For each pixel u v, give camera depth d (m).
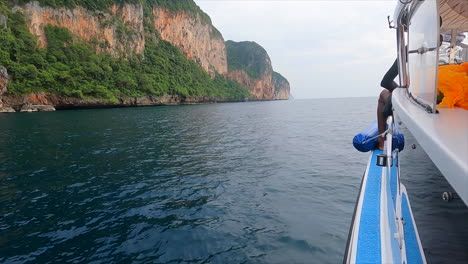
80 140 19.64
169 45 118.38
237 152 15.21
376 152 4.29
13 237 6.32
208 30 156.75
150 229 6.58
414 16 2.61
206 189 9.19
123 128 27.06
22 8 64.75
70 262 5.38
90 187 9.62
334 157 13.17
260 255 5.41
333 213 7.02
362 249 2.12
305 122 32.22
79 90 62.16
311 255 5.36
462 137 1.23
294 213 7.09
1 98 53.19
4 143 18.31
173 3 125.56
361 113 45.34
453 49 4.13
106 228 6.68
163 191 9.10
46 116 41.94
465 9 3.49
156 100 86.94
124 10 90.50
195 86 115.12
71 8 74.56
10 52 58.62
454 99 1.98
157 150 16.03
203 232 6.34
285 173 10.63
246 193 8.66
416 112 1.92
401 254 1.96
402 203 2.64
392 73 4.02
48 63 63.78
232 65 198.62
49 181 10.30
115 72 79.81
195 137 21.20
